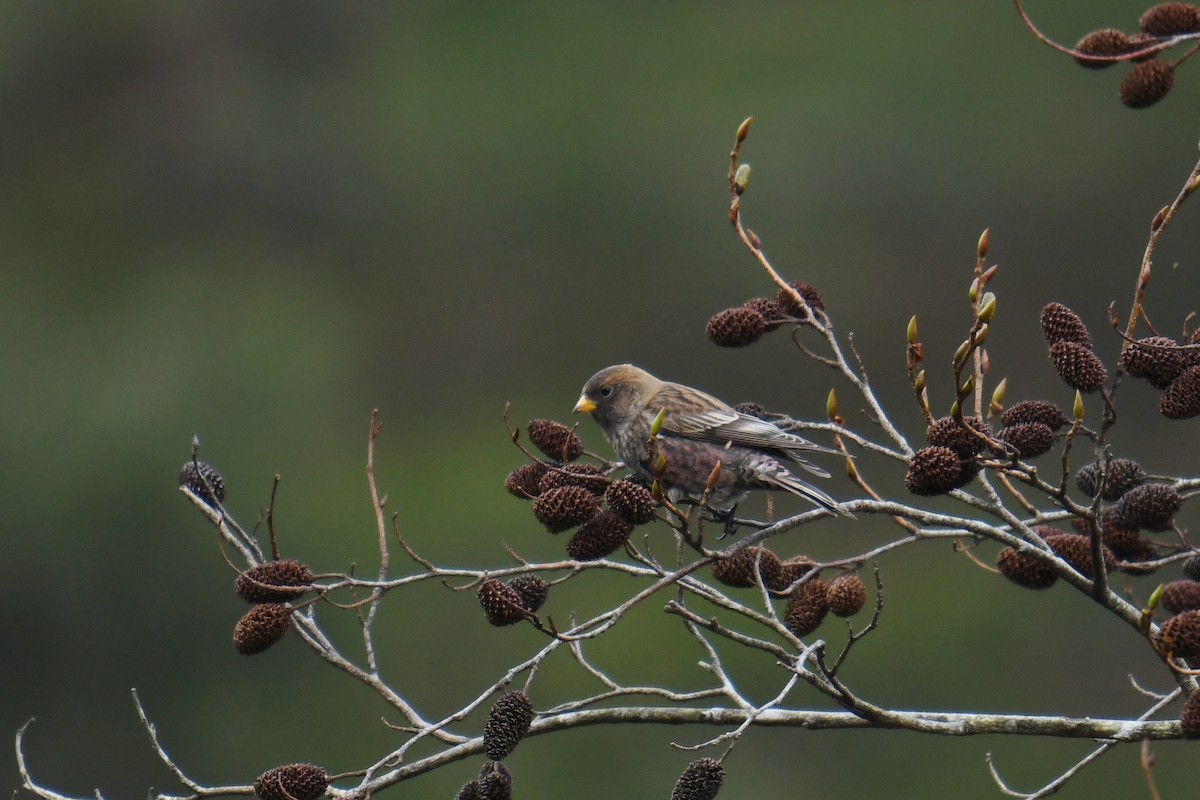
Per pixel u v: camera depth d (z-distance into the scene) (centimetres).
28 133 2334
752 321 602
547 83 2241
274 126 2297
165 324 2144
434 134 2225
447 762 541
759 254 583
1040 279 2017
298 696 1753
